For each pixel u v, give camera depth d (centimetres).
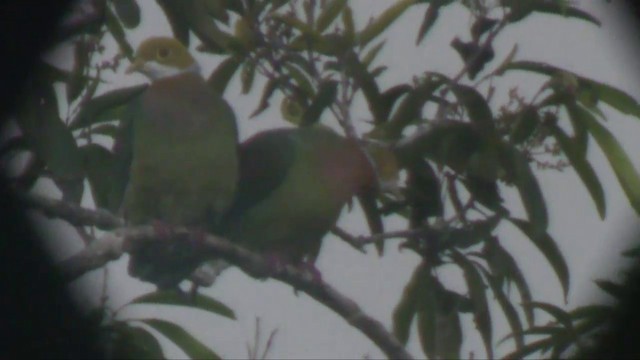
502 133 1214
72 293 1080
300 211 1426
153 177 1399
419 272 1228
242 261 1311
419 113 1211
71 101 1156
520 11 1251
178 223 1421
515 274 1209
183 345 1094
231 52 1284
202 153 1398
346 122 1266
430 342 1220
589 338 1070
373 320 1231
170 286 1327
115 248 1102
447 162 1183
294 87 1298
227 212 1453
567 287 1207
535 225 1155
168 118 1409
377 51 1282
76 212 1127
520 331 1077
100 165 1223
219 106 1430
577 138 1205
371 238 1271
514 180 1165
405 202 1245
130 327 1079
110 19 1238
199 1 1214
